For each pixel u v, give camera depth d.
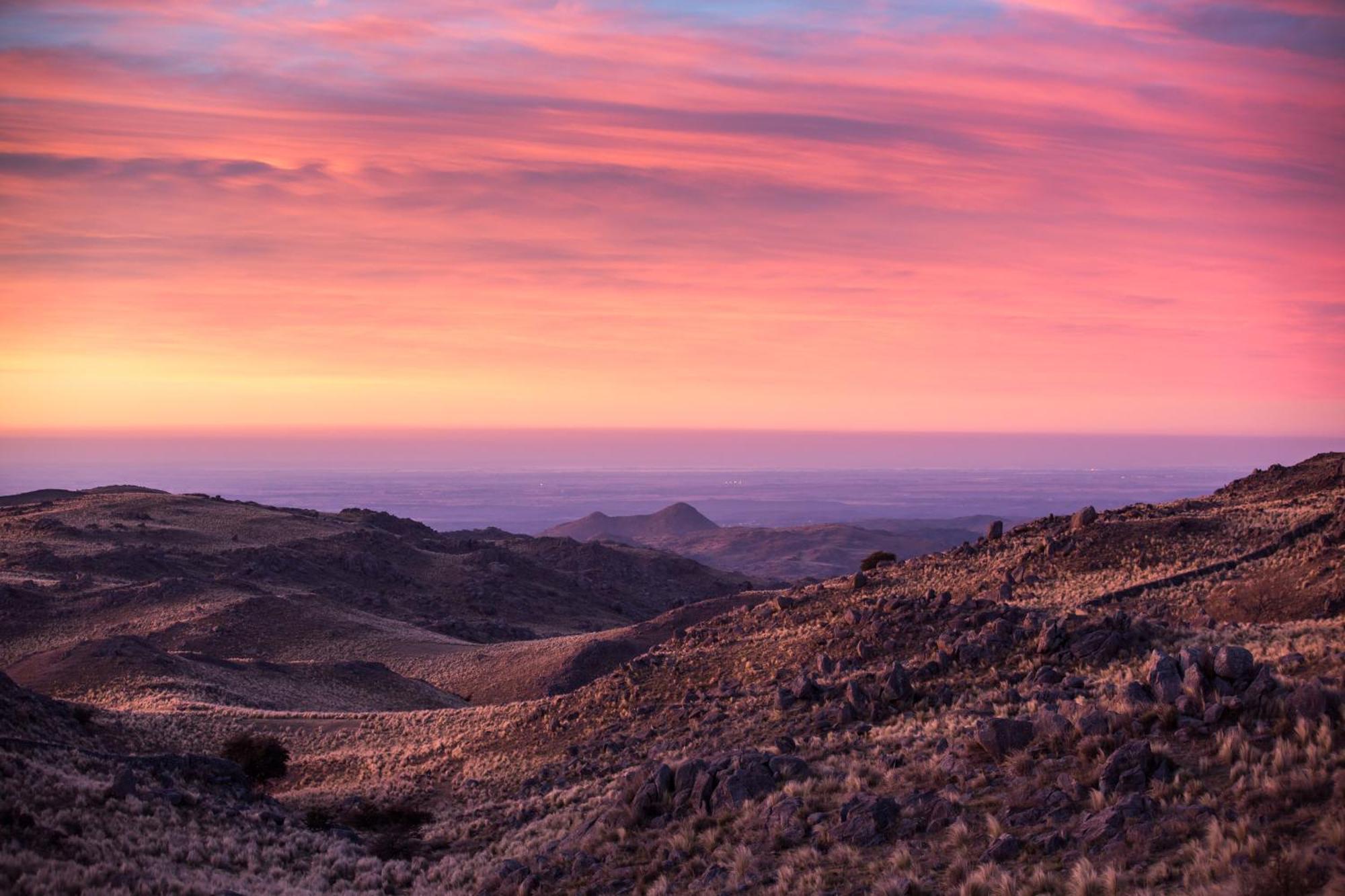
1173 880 17.33
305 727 72.12
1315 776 18.64
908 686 36.66
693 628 72.62
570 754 46.88
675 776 30.53
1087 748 23.08
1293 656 26.59
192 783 41.34
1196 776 20.72
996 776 24.14
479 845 36.59
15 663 106.62
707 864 24.89
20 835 27.28
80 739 54.66
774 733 37.53
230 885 28.09
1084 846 19.39
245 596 151.62
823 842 23.66
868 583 73.06
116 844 29.53
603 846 28.56
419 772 52.22
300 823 40.28
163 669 94.69
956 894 19.12
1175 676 24.64
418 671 129.12
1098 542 79.50
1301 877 15.61
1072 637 36.94
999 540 89.75
